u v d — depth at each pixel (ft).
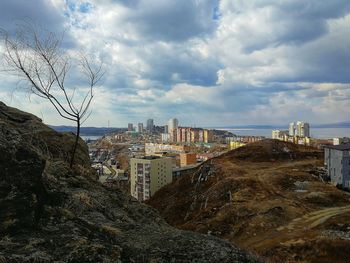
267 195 204.23
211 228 174.19
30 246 18.38
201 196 261.44
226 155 360.28
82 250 19.20
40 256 17.57
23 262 16.85
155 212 36.52
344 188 218.79
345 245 116.06
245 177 248.32
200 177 317.22
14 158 21.30
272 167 293.23
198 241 23.53
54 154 43.70
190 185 322.55
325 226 144.46
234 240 151.74
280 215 165.27
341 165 221.87
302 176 241.55
